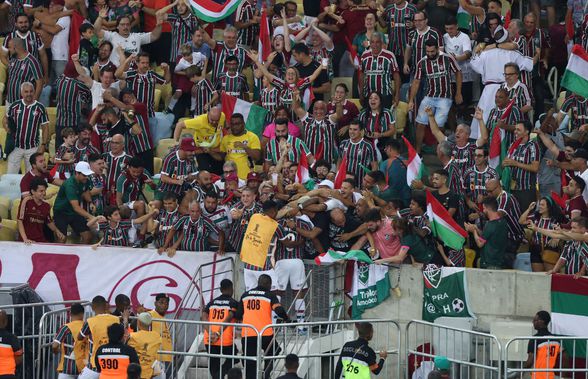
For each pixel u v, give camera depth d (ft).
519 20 279.49
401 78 291.58
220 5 289.94
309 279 241.96
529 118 277.85
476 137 272.31
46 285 252.21
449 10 296.10
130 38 292.40
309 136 267.39
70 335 232.94
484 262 240.94
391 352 234.38
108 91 269.85
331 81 289.33
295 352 232.73
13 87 286.87
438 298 239.09
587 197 246.27
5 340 218.38
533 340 221.66
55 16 294.66
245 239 238.07
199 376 236.02
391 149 254.88
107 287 250.78
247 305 225.35
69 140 268.00
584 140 262.26
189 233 248.11
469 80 284.61
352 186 245.45
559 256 240.94
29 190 256.73
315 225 240.73
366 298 242.58
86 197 255.91
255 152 266.36
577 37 292.61
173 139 280.10
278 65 288.51
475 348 229.45
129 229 252.21
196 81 283.79
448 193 244.83
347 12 296.71
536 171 253.65
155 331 226.17
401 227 239.30
